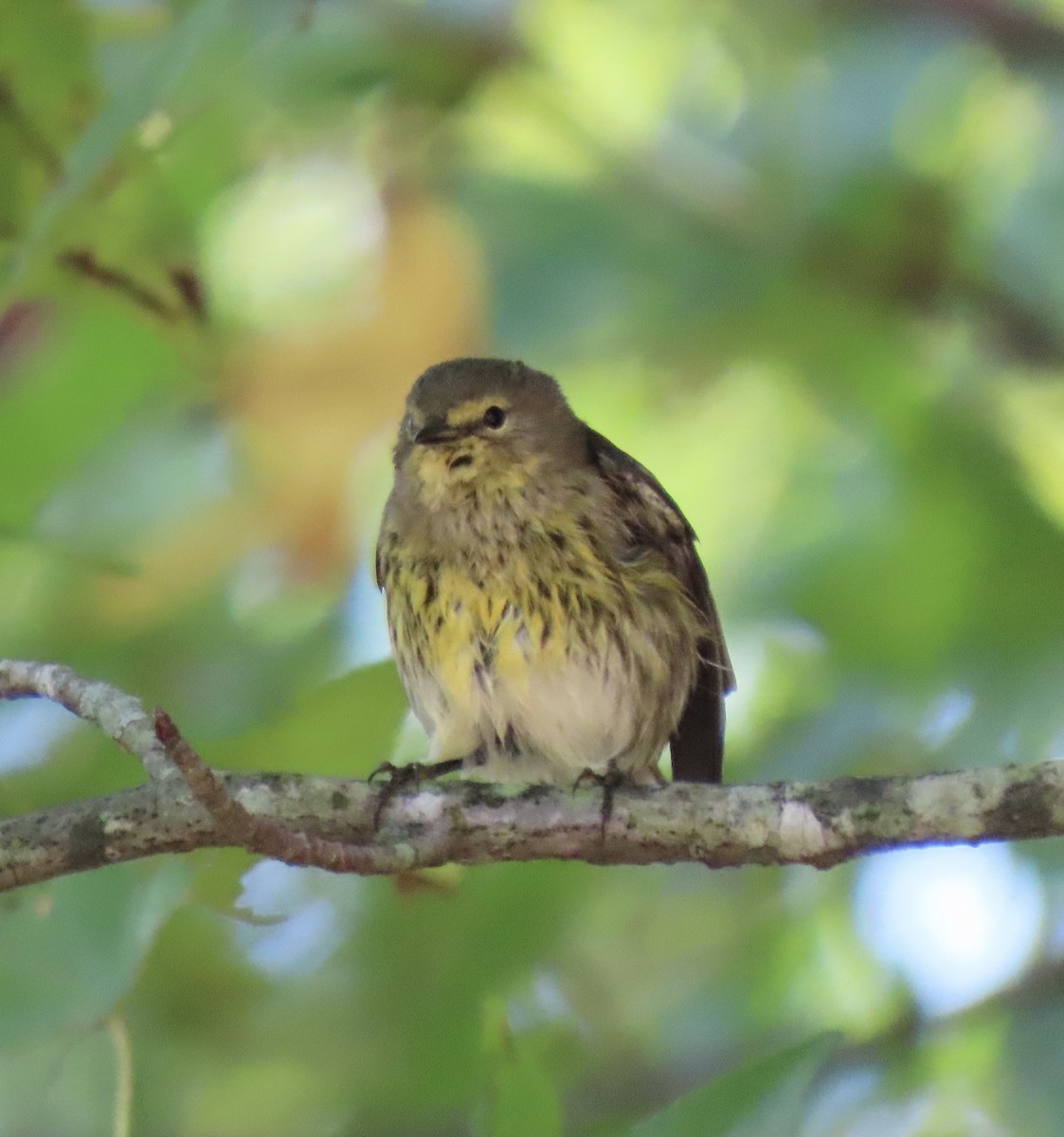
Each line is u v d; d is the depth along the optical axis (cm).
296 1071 1055
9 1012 799
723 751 1159
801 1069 655
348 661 1209
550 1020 1173
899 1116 1111
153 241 1045
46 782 1023
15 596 1245
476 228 1301
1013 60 1281
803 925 1252
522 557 1037
